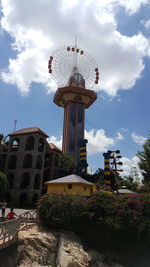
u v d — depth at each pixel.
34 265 15.95
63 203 20.61
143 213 19.84
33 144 51.22
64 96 81.19
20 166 47.66
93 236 20.17
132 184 53.31
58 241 18.70
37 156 48.06
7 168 49.00
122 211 19.92
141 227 18.98
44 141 51.38
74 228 20.50
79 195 22.17
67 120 78.88
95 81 83.38
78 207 21.05
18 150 49.50
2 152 52.28
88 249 19.45
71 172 53.88
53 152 55.50
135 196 21.20
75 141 76.12
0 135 49.31
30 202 43.66
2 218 20.33
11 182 48.41
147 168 39.12
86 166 43.53
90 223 20.55
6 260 13.94
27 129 51.84
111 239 19.72
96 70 84.50
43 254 17.00
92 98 81.50
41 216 20.64
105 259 18.88
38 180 48.47
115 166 48.59
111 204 20.86
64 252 17.50
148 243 18.69
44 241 17.89
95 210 20.92
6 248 14.24
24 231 18.55
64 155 58.47
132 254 18.97
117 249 19.45
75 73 87.12
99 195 21.86
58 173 55.25
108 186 35.62
